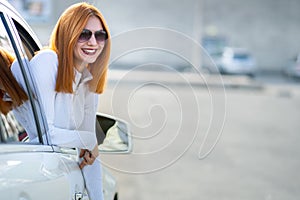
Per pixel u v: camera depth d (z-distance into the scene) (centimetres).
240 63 5550
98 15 434
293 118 2709
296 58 5912
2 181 296
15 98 382
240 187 1274
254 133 2147
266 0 6762
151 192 1191
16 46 405
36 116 398
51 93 412
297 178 1397
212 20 6762
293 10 6775
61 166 404
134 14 6519
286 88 4584
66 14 425
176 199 1138
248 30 6781
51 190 362
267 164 1566
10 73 392
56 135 409
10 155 326
